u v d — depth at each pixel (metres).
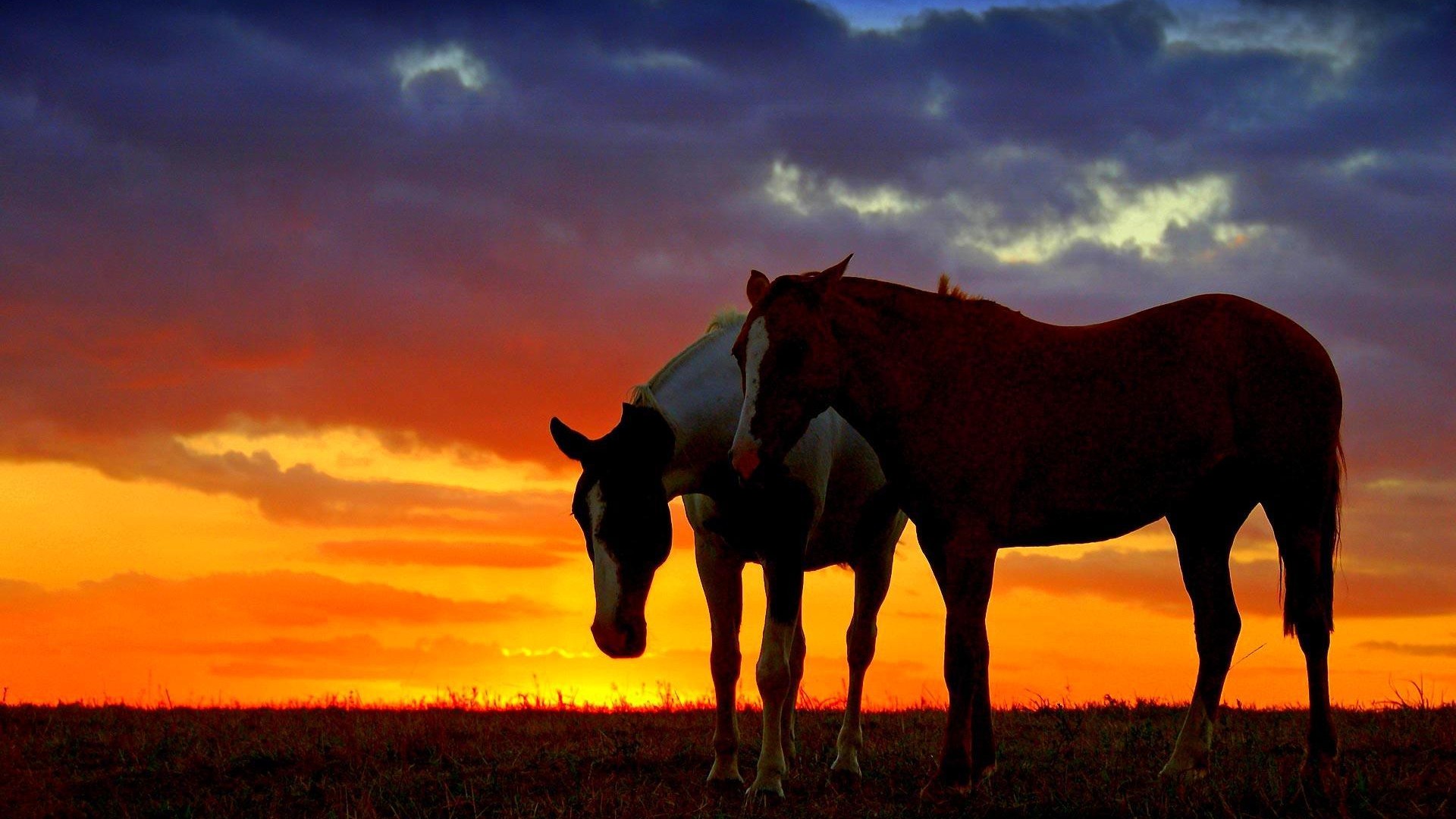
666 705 12.04
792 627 7.05
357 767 7.82
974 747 6.49
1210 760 6.71
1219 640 6.62
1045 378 6.21
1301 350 6.20
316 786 7.35
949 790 6.02
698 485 7.21
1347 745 7.26
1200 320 6.29
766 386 6.06
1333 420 6.18
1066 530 6.32
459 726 9.88
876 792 6.80
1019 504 6.21
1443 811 5.45
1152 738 8.05
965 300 6.48
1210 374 6.18
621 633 6.71
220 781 7.67
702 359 7.31
